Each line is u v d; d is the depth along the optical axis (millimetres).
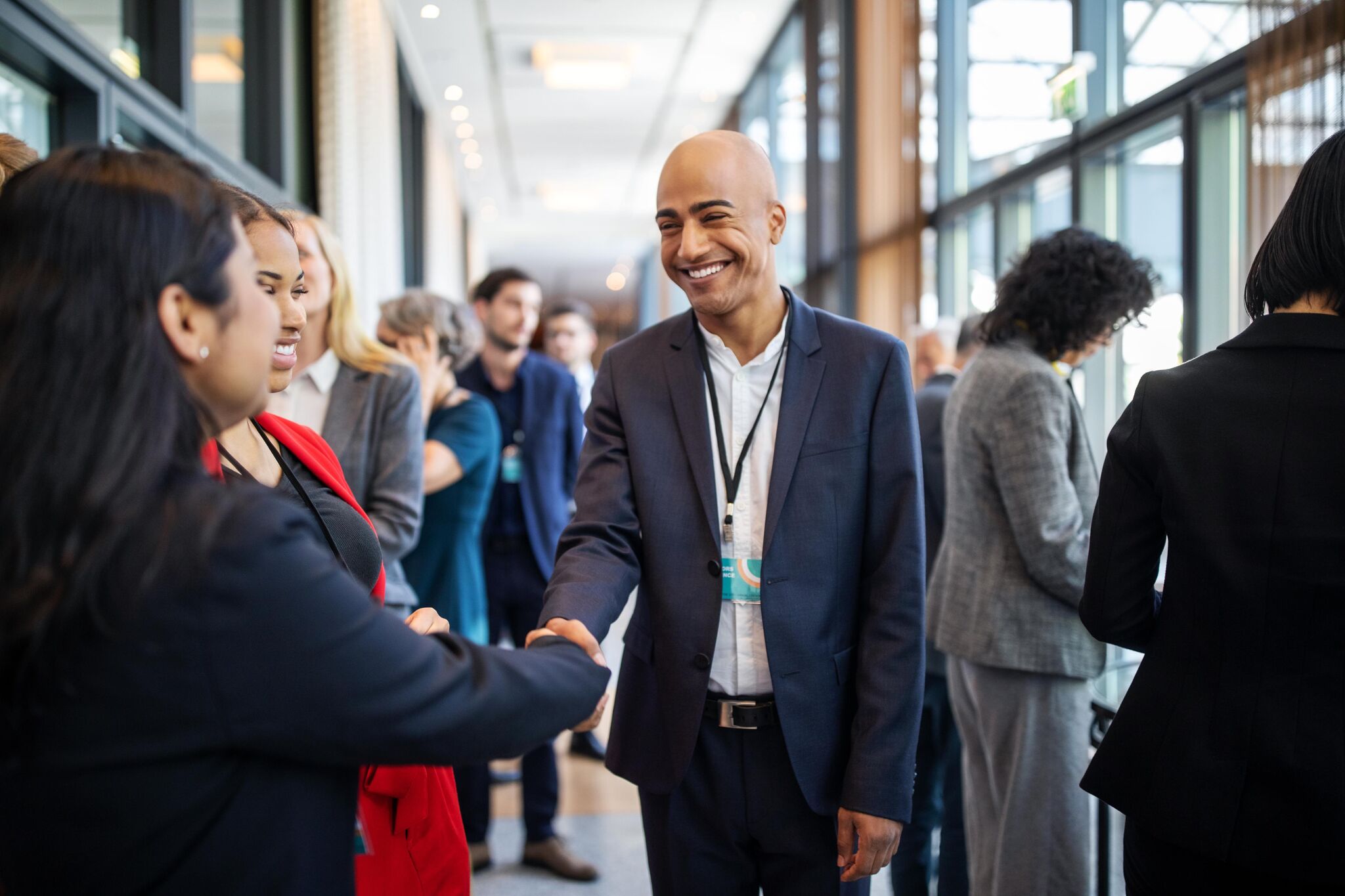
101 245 694
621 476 1418
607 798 3270
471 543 2541
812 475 1354
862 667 1345
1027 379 1791
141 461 679
